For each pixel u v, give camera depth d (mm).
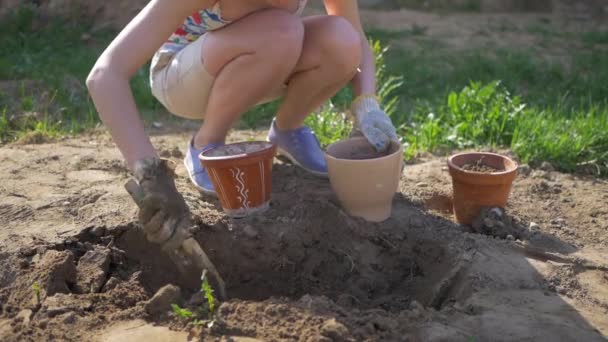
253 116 3646
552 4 6152
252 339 2072
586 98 4086
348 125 3275
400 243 2502
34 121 3441
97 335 2107
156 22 2156
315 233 2490
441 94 4062
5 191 2701
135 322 2154
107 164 2947
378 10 6062
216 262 2438
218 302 2189
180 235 2066
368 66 2604
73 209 2590
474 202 2561
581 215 2705
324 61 2516
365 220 2520
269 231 2461
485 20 5867
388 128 2479
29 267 2312
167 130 3555
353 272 2463
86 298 2238
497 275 2330
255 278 2449
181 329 2121
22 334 2105
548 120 3355
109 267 2393
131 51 2146
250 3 2422
